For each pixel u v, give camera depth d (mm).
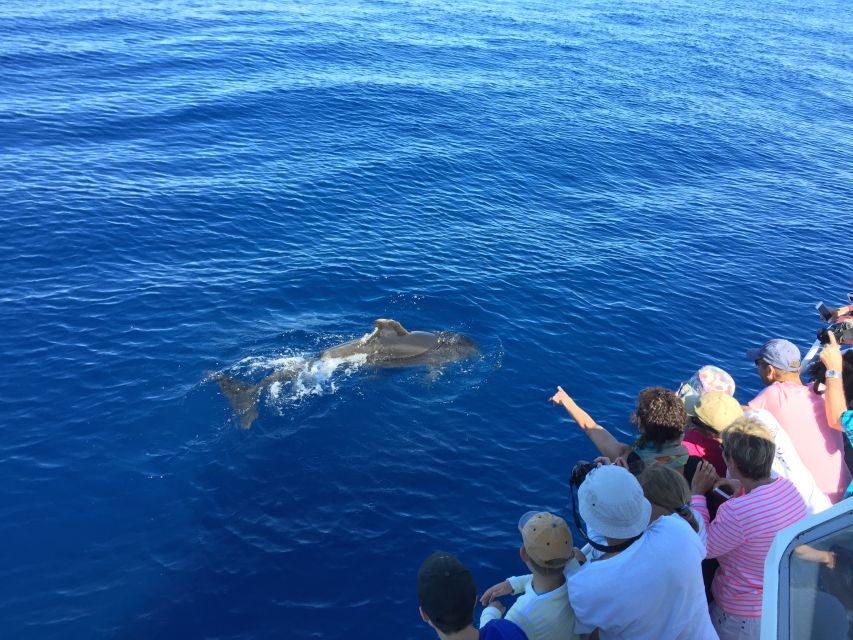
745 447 6125
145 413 12891
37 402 12992
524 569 10195
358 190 23578
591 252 20734
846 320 9562
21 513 10734
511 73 41156
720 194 26828
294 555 10273
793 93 44344
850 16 81500
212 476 11633
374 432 12781
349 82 35562
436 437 12750
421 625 9312
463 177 25703
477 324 16438
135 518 10797
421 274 18469
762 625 3789
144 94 30797
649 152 30641
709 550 6301
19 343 14531
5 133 25250
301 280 17719
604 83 41344
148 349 14672
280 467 11891
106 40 38656
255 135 27688
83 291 16547
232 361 14477
